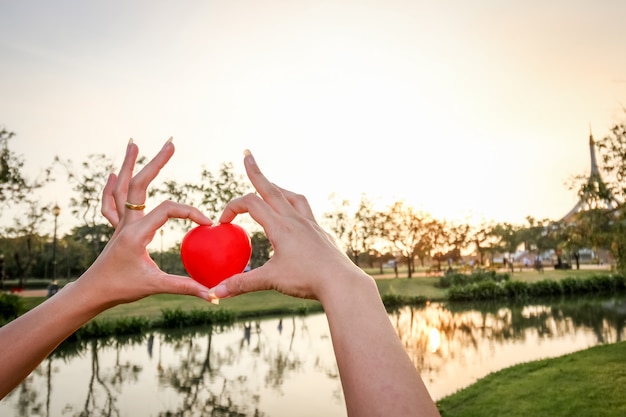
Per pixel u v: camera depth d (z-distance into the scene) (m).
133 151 0.97
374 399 0.58
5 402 11.35
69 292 0.83
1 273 46.41
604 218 16.39
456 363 14.07
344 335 0.64
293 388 12.06
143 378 13.66
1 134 35.53
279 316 30.75
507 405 7.97
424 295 41.47
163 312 26.22
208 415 10.06
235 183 48.31
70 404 11.20
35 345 0.79
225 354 17.28
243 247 1.16
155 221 0.83
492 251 85.00
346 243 65.94
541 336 18.55
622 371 9.41
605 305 29.44
